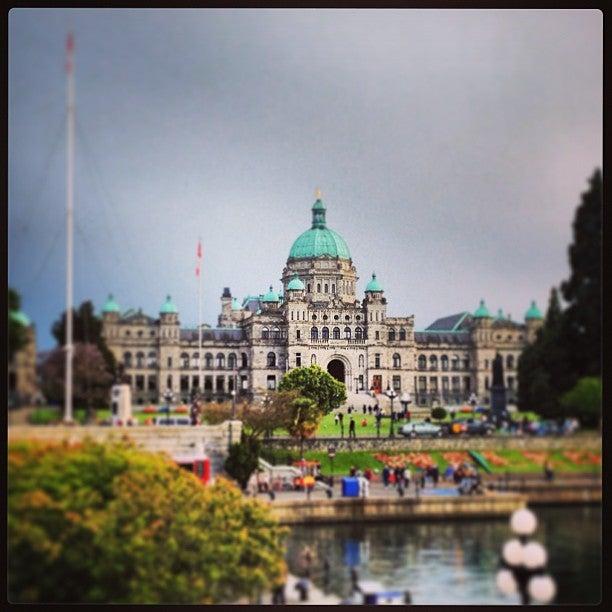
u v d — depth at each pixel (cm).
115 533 6738
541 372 9350
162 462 7800
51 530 6762
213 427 9869
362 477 10262
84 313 8812
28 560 6712
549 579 5603
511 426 9625
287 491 10394
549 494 8788
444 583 7300
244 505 7931
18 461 7119
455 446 10356
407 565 7650
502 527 8431
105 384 8944
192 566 6931
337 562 7819
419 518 8931
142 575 6669
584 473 8756
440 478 10281
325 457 12312
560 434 9062
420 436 11694
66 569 6675
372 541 8438
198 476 9106
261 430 12888
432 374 19275
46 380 8312
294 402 13212
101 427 8238
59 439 7762
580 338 9231
